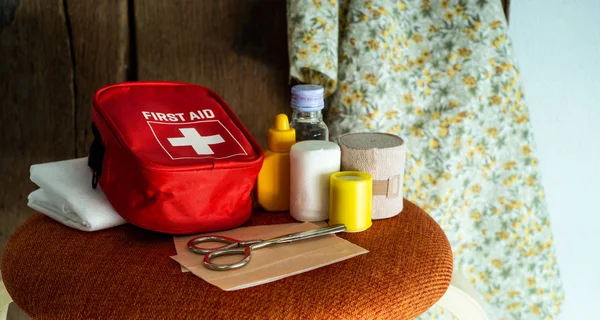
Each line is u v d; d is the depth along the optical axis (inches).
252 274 23.7
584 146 42.1
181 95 29.8
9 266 25.8
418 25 38.9
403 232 28.1
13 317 43.7
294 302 22.4
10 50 38.5
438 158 38.8
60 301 22.8
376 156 28.3
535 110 41.7
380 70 36.6
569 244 43.9
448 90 38.6
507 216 40.1
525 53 40.8
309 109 29.2
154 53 38.6
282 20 38.7
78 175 29.8
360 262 25.2
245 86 39.5
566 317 44.3
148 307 22.1
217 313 21.8
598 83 40.8
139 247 26.3
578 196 43.1
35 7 37.7
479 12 38.2
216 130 28.2
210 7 38.2
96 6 37.7
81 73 38.9
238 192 27.0
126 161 25.9
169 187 25.3
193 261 24.7
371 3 36.4
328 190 28.6
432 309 41.9
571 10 39.8
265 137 40.5
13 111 39.6
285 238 26.0
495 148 39.3
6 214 41.4
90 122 39.6
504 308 41.4
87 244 26.6
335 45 35.2
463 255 40.6
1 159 40.4
